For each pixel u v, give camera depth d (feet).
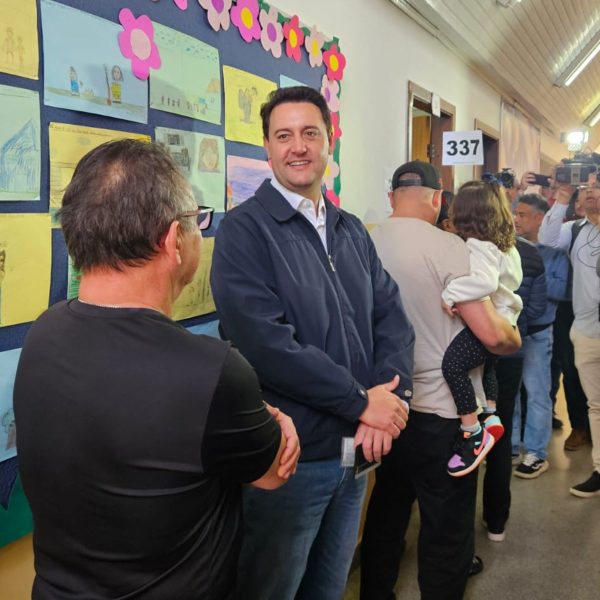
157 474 2.05
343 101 7.29
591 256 8.39
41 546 2.27
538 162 22.61
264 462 2.39
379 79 8.32
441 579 5.19
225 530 2.41
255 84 5.26
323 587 4.38
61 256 3.45
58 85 3.34
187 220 2.37
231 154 4.98
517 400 9.75
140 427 2.02
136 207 2.16
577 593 6.40
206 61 4.59
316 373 3.50
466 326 5.01
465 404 4.90
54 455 2.10
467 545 5.21
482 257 5.05
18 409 2.23
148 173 2.22
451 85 11.75
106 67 3.66
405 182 5.41
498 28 12.44
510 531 7.68
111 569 2.12
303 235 3.92
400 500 5.64
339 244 4.16
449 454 5.00
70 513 2.12
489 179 8.36
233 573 2.50
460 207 5.57
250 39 5.16
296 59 5.96
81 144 3.52
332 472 3.91
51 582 2.24
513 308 5.42
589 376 8.60
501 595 6.38
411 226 5.14
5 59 3.02
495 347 4.85
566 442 10.38
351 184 7.63
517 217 9.82
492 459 7.23
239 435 2.20
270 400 3.76
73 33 3.42
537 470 9.27
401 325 4.33
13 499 3.27
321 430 3.76
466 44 11.55
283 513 3.79
